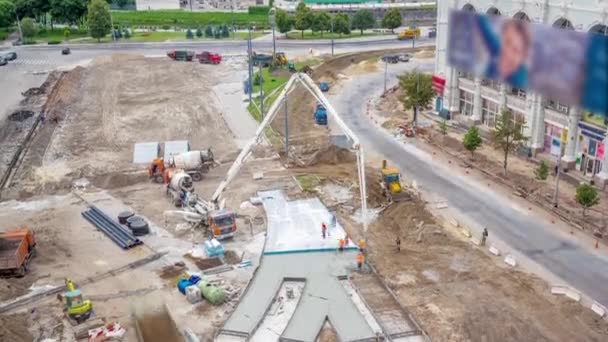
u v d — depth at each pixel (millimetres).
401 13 153625
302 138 71625
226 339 35094
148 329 36125
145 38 139125
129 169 62625
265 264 43094
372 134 72750
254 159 65062
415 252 44688
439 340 34250
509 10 63062
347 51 122625
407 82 74375
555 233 46938
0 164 64312
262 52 120812
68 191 58000
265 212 51562
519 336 34375
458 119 75375
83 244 47281
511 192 54812
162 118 79250
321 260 43500
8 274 42438
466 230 47375
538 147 62000
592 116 55375
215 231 46094
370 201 53344
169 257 44812
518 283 39875
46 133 74188
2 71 109000
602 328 35062
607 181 53625
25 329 36375
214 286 39250
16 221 51469
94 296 39812
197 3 178000
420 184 57219
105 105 85812
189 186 53969
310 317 36812
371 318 36688
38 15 148750
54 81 99812
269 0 166750
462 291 39094
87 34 144375
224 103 86750
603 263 42406
